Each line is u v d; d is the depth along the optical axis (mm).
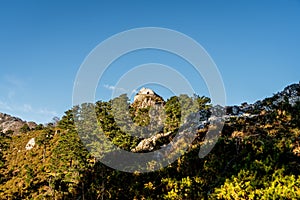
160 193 24188
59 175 31125
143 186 25641
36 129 71750
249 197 18453
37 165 41938
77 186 29266
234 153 26438
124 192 25719
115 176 27125
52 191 29844
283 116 34406
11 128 118000
